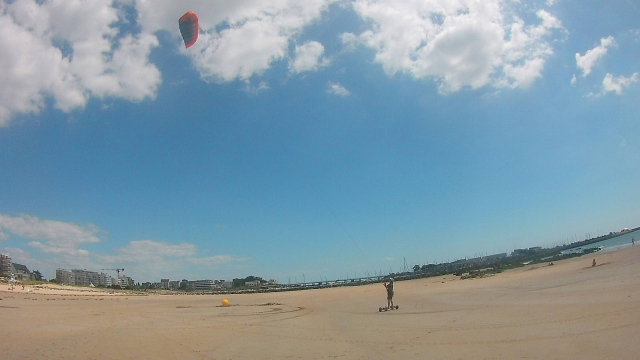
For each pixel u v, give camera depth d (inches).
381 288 3169.3
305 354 626.5
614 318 736.3
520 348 585.6
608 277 1566.2
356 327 919.7
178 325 1034.7
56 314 1321.4
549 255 5880.9
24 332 880.3
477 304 1264.8
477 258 7849.4
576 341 596.1
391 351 625.3
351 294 2541.8
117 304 2016.5
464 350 599.5
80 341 765.3
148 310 1596.9
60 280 5767.7
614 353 514.6
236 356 621.3
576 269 2348.7
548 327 725.3
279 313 1382.9
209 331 908.0
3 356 620.7
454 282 2997.0
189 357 617.0
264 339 778.8
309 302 1977.1
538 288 1601.9
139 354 641.0
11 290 2472.9
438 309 1222.3
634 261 2073.1
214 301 2400.3
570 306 951.6
